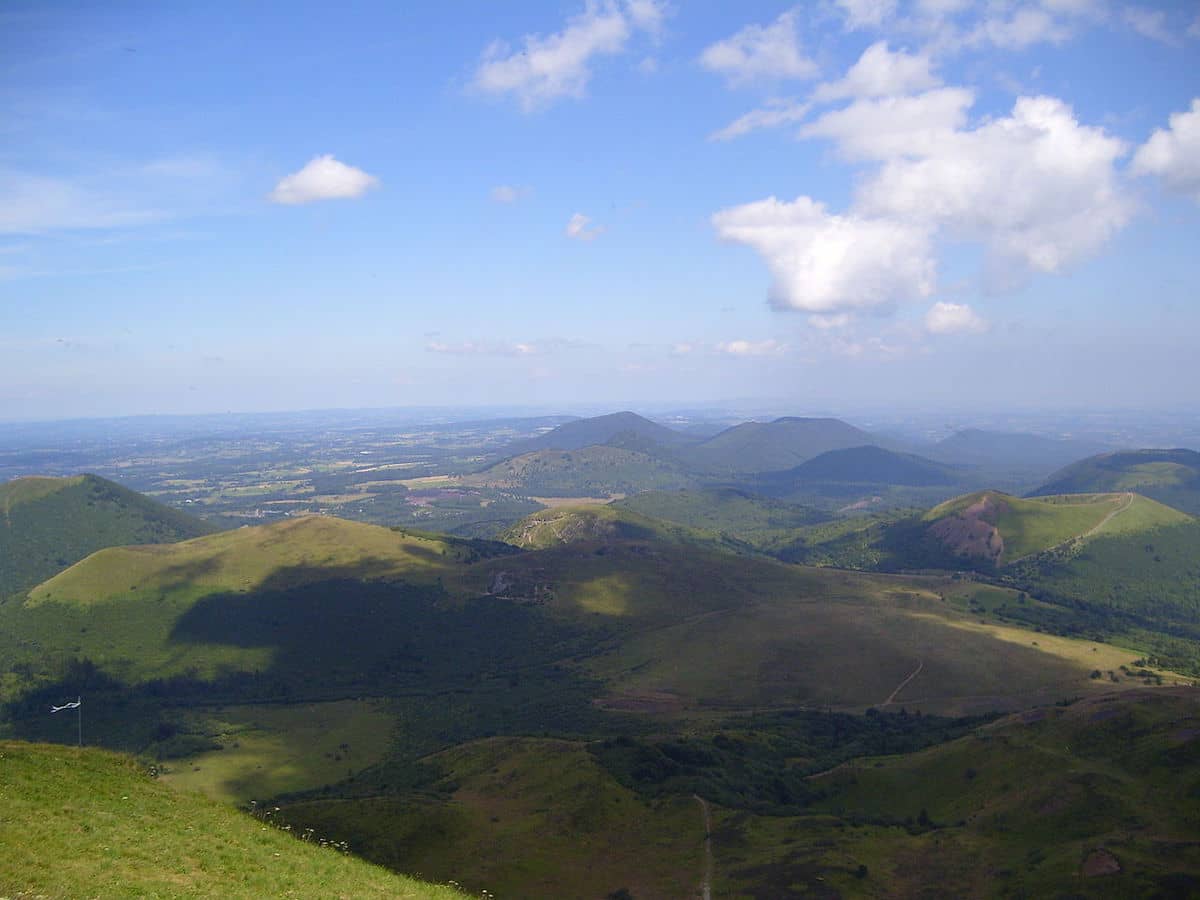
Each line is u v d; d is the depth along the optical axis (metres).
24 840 34.53
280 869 40.94
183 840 40.84
